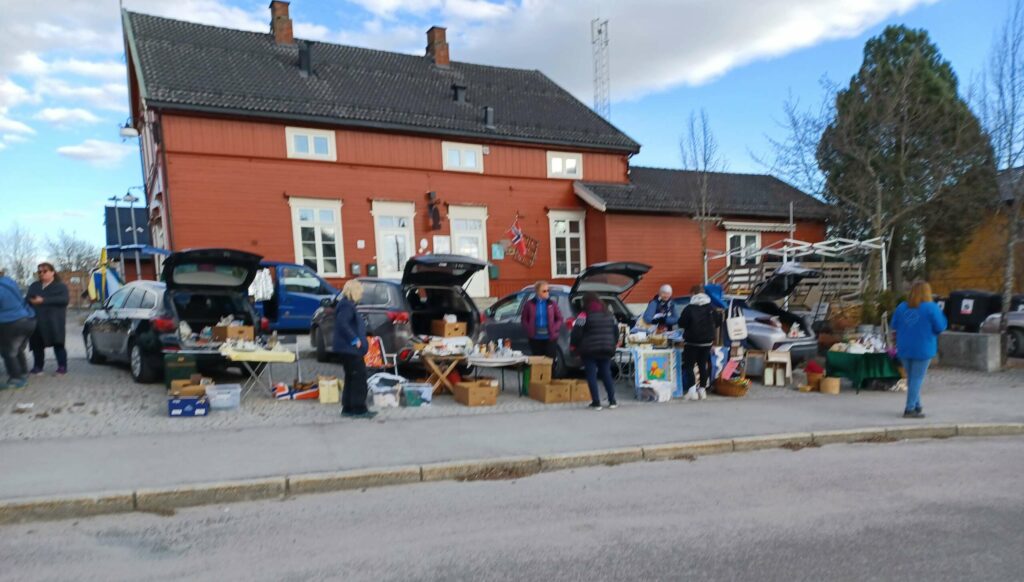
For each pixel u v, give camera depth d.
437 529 4.66
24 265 53.06
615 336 8.55
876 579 3.79
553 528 4.66
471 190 20.97
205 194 17.17
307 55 20.14
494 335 11.45
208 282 9.58
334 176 18.86
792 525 4.68
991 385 10.40
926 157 17.17
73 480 5.35
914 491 5.50
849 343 10.35
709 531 4.57
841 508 5.06
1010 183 12.10
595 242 22.41
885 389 10.03
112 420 7.49
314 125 18.56
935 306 7.92
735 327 9.95
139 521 4.86
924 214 18.77
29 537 4.53
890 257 21.27
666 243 22.84
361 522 4.82
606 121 24.62
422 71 23.27
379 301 9.78
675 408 8.60
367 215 19.33
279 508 5.15
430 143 20.30
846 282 14.66
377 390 8.52
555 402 8.94
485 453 6.34
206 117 17.19
